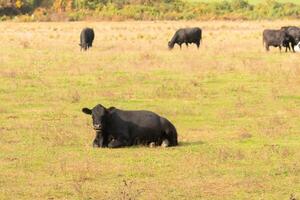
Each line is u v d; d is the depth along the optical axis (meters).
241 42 114.44
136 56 87.31
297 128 43.00
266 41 98.56
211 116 47.59
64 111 49.16
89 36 101.94
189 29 105.75
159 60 81.31
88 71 71.06
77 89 59.38
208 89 59.59
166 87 60.16
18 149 36.12
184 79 66.06
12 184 29.22
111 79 65.00
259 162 33.38
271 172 31.42
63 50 98.94
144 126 36.94
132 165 32.53
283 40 96.88
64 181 29.75
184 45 115.31
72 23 187.25
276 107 51.22
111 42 116.88
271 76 66.50
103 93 56.62
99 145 36.94
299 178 30.47
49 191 28.11
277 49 102.69
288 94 57.03
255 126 43.62
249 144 38.00
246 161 33.53
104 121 36.44
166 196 27.48
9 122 44.56
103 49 100.94
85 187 28.67
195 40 106.25
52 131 41.00
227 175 30.92
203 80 65.25
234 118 46.91
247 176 30.78
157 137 37.12
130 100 54.28
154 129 37.00
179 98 55.41
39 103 52.56
